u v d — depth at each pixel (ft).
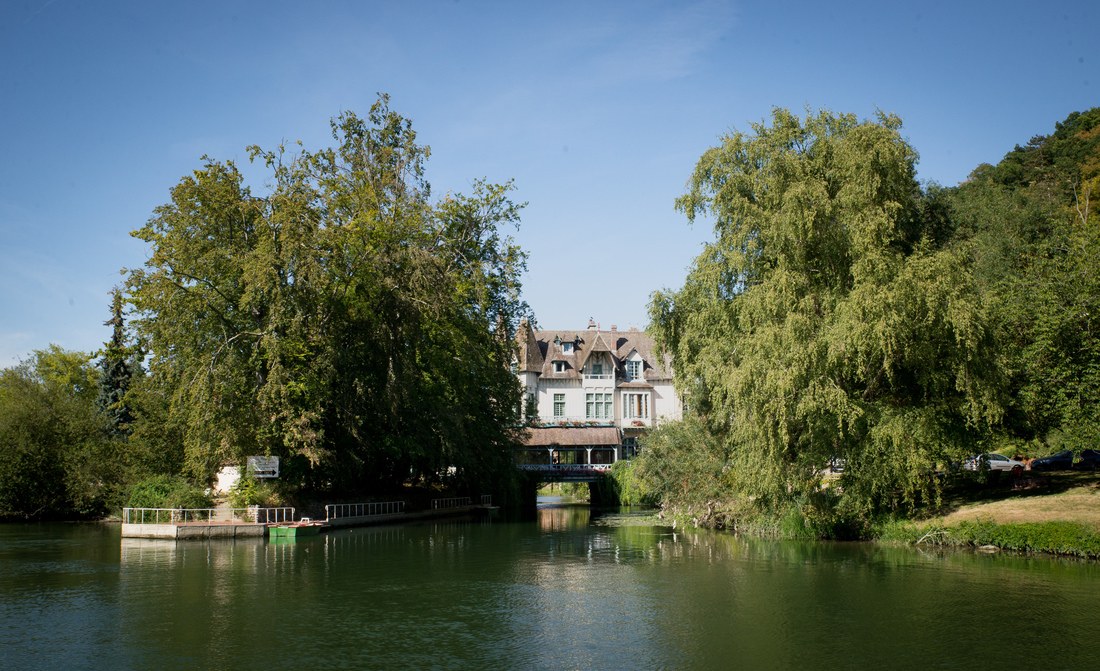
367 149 156.87
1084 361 97.81
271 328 122.11
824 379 91.15
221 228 130.82
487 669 50.47
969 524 95.81
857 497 100.53
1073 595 68.03
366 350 141.49
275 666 51.26
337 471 143.64
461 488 196.85
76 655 53.67
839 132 103.24
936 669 49.42
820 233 96.58
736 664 51.11
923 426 93.76
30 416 172.96
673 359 123.54
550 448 241.96
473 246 154.51
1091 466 136.67
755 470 99.09
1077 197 220.43
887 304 87.66
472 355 151.84
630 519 162.61
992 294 107.45
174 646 55.77
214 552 105.09
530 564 92.68
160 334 127.54
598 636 58.13
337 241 130.00
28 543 118.32
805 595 71.10
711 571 85.20
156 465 149.18
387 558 98.48
